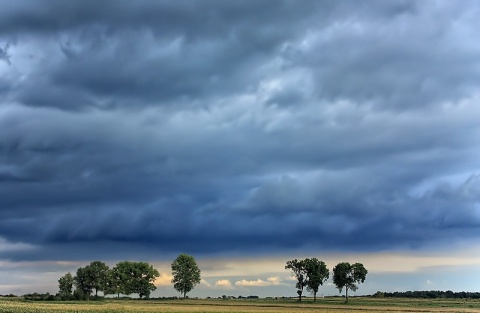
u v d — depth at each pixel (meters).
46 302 156.25
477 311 121.88
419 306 155.25
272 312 101.50
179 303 161.62
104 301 175.38
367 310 122.69
